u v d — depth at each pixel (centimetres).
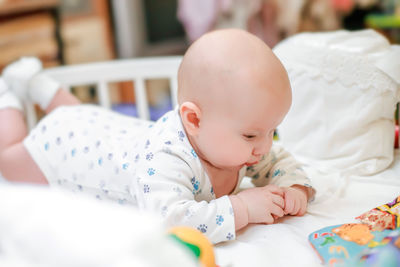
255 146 79
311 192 91
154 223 41
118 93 243
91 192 94
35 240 40
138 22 252
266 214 81
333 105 105
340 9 204
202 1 223
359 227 74
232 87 75
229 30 82
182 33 278
